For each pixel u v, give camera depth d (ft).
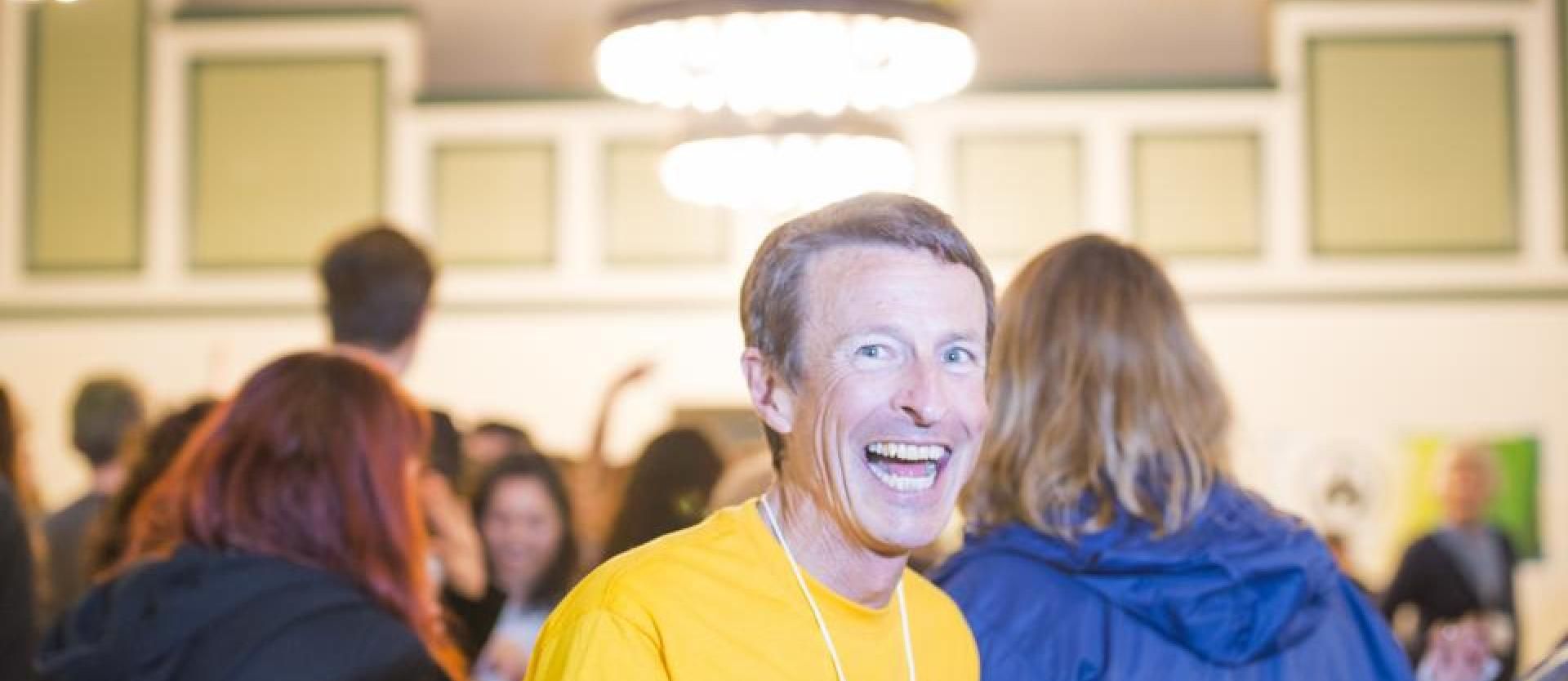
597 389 29.12
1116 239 7.53
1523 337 28.76
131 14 29.81
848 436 5.46
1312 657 6.95
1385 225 29.01
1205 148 29.17
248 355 29.37
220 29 29.76
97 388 14.73
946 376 5.49
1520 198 28.94
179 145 29.66
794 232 5.64
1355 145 29.09
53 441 29.09
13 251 29.45
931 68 15.66
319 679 7.20
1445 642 18.95
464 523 13.52
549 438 29.04
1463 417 28.63
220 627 7.25
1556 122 28.96
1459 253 28.91
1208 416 7.18
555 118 29.60
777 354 5.62
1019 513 7.09
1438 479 28.50
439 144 29.60
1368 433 28.63
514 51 30.96
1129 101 29.19
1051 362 7.14
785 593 5.61
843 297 5.48
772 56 15.02
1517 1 29.07
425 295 10.77
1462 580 20.98
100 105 29.68
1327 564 6.89
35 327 29.35
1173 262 29.04
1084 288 7.20
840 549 5.65
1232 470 7.45
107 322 29.37
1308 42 29.25
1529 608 28.04
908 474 5.55
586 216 29.37
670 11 14.96
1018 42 30.73
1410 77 29.14
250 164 29.66
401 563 7.72
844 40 14.90
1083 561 6.80
